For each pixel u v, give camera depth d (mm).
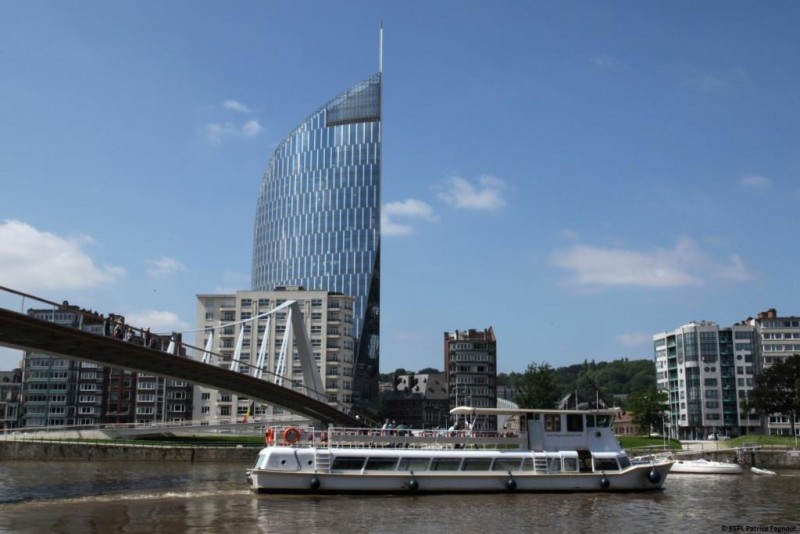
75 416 186625
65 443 112500
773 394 150250
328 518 46969
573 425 65312
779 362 155250
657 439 144875
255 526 43750
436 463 60125
